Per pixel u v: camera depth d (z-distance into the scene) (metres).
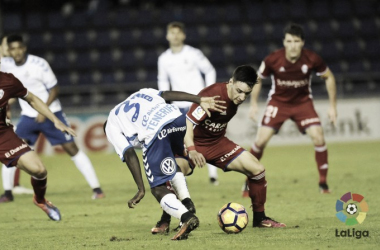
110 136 21.45
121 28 81.19
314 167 46.28
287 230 22.66
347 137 64.19
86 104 65.44
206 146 23.94
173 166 20.91
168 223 23.08
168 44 79.50
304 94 33.84
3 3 83.12
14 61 33.41
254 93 34.62
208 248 19.45
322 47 79.19
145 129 20.75
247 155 23.50
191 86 39.75
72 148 34.47
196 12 82.44
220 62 77.31
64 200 34.16
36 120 33.38
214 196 33.88
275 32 80.75
